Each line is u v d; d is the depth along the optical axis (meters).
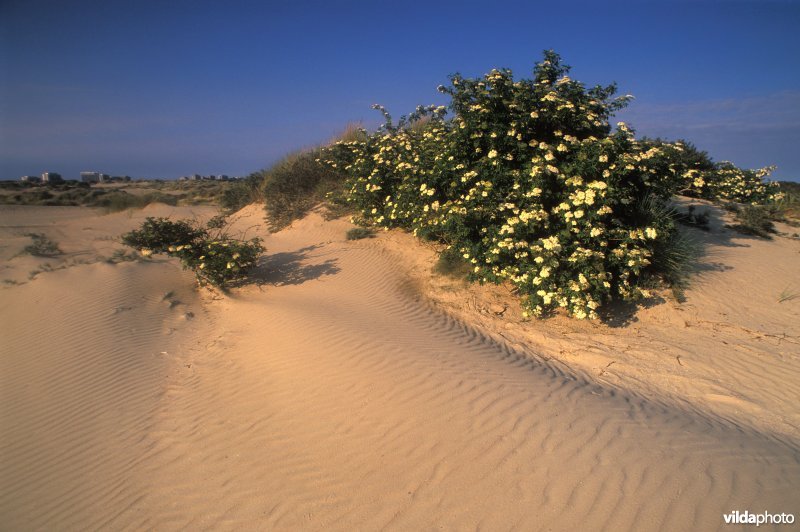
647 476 3.72
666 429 4.54
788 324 7.61
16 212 27.31
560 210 7.66
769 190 17.12
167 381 6.61
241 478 4.39
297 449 4.64
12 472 5.05
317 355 6.38
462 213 8.24
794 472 3.82
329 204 15.66
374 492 3.91
